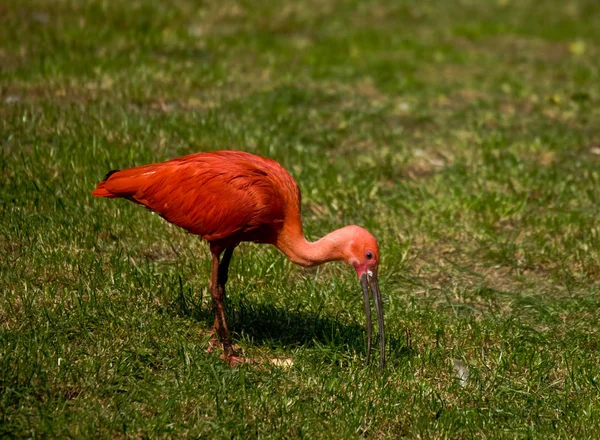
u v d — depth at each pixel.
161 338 12.80
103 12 27.34
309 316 14.08
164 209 12.25
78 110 20.03
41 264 14.23
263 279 15.01
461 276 16.11
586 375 12.73
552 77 28.14
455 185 19.02
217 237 12.13
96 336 12.55
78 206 16.08
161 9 28.88
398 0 35.84
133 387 11.51
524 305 15.13
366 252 11.89
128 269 14.40
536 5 37.88
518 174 19.70
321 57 27.81
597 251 16.56
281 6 31.86
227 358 12.51
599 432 11.45
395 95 25.44
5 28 25.02
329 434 10.98
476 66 29.05
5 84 21.48
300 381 12.20
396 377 12.45
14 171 16.81
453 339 13.76
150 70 23.53
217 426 10.83
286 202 12.15
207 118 20.56
